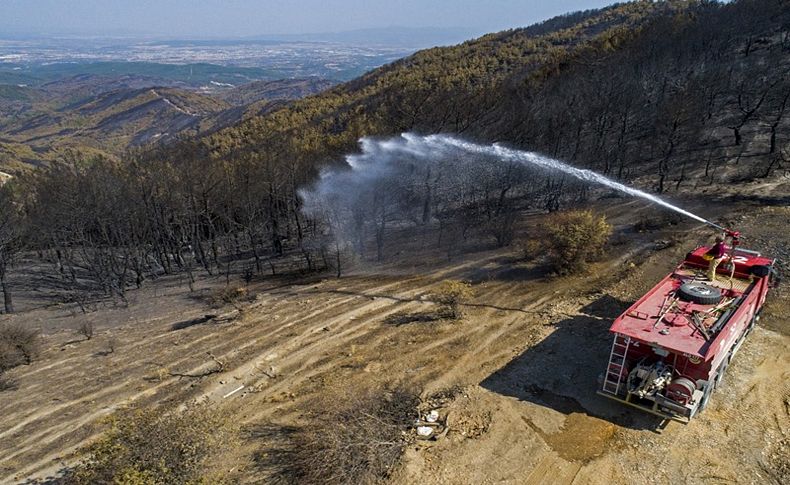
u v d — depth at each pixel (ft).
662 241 70.64
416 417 37.01
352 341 52.60
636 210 87.51
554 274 64.28
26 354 61.05
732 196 87.86
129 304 88.58
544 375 41.47
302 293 72.28
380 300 64.49
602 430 34.58
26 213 119.96
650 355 34.35
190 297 85.71
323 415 38.65
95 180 111.96
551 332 48.88
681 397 32.86
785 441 32.73
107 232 122.42
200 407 41.24
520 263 70.90
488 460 32.27
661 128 111.45
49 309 94.22
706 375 32.71
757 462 31.17
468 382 41.34
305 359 49.73
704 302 38.40
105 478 30.76
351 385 43.06
